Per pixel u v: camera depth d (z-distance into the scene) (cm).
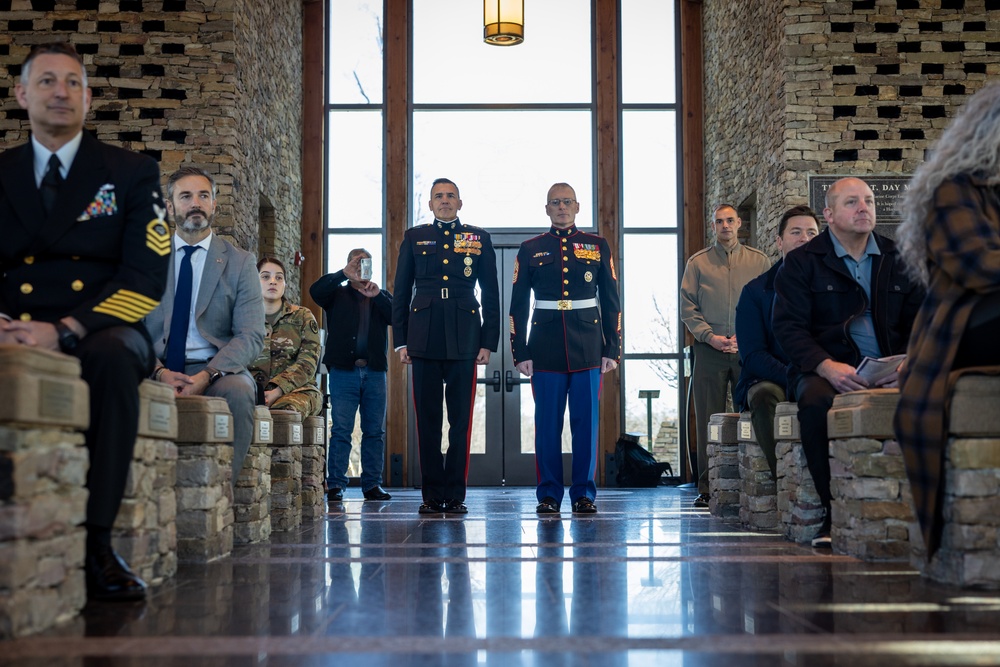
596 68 1055
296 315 572
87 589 240
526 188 1053
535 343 546
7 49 732
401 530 438
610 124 1048
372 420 739
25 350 197
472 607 229
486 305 560
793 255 373
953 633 192
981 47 741
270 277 567
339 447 727
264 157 855
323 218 1040
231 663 172
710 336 624
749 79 862
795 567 295
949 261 256
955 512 252
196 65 738
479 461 1012
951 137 271
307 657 177
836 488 334
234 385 366
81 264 257
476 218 1048
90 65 735
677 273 1041
